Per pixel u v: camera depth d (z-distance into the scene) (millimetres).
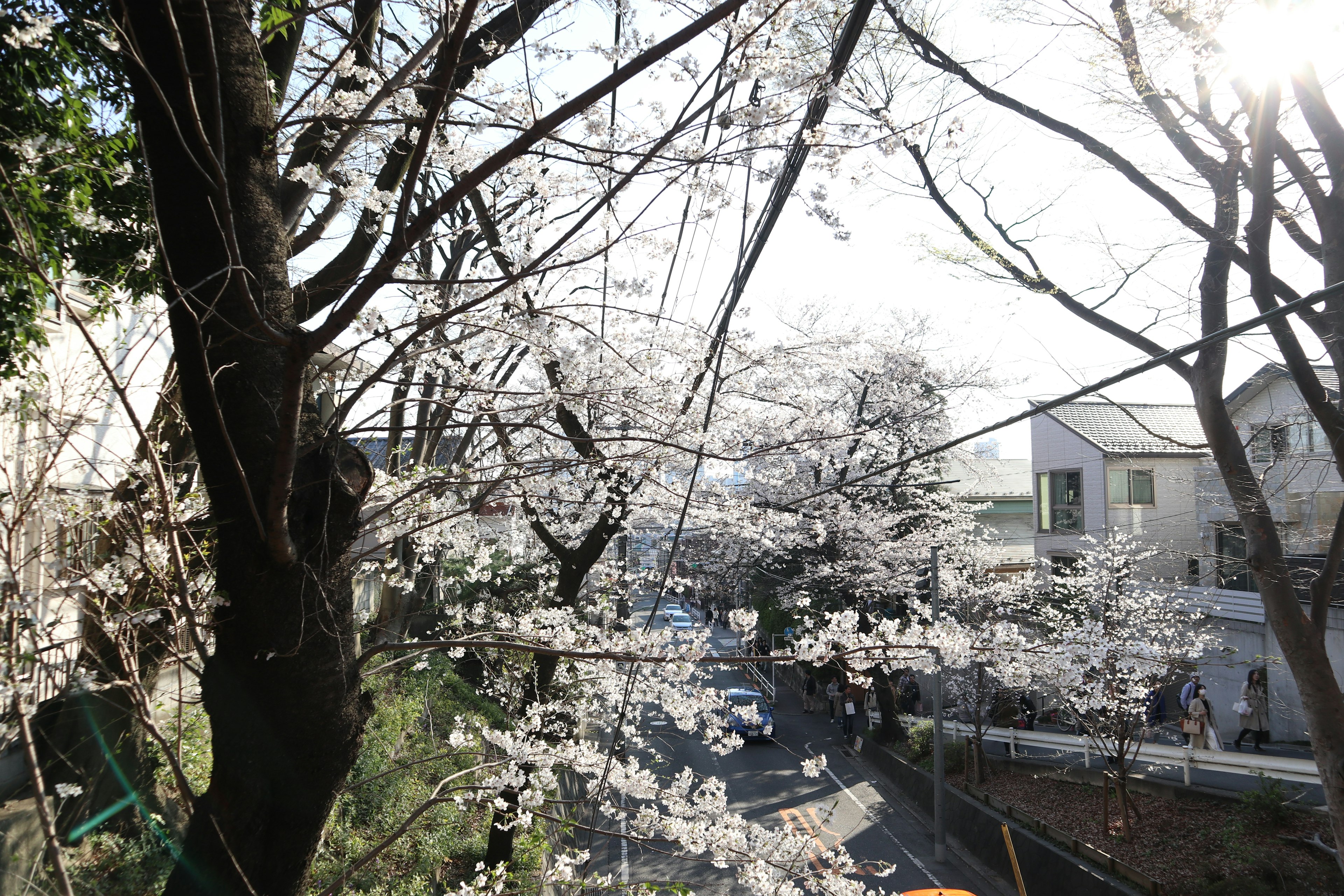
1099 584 14227
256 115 2896
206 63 2730
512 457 5648
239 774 2734
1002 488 29469
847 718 19500
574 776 11391
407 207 2438
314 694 2816
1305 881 8547
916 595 17438
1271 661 13953
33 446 3518
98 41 3064
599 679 6281
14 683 2342
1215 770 12469
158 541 3625
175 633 3418
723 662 3617
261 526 2629
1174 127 7605
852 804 14859
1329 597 7133
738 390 7797
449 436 10750
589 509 7688
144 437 2576
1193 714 12914
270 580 2736
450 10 3758
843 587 17703
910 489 17562
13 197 2670
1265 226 6961
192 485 4785
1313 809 10133
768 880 4230
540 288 4430
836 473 16422
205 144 2238
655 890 4594
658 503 6863
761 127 3391
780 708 23656
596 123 4410
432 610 8656
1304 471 11891
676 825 4453
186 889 2637
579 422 6668
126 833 4984
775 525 9891
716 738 5773
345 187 4477
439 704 10711
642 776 5047
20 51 3807
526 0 4449
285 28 4301
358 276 4004
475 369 6305
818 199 3725
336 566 2916
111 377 2420
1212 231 7449
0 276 3686
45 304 3873
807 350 8836
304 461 2893
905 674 19797
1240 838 9812
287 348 2396
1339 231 6926
